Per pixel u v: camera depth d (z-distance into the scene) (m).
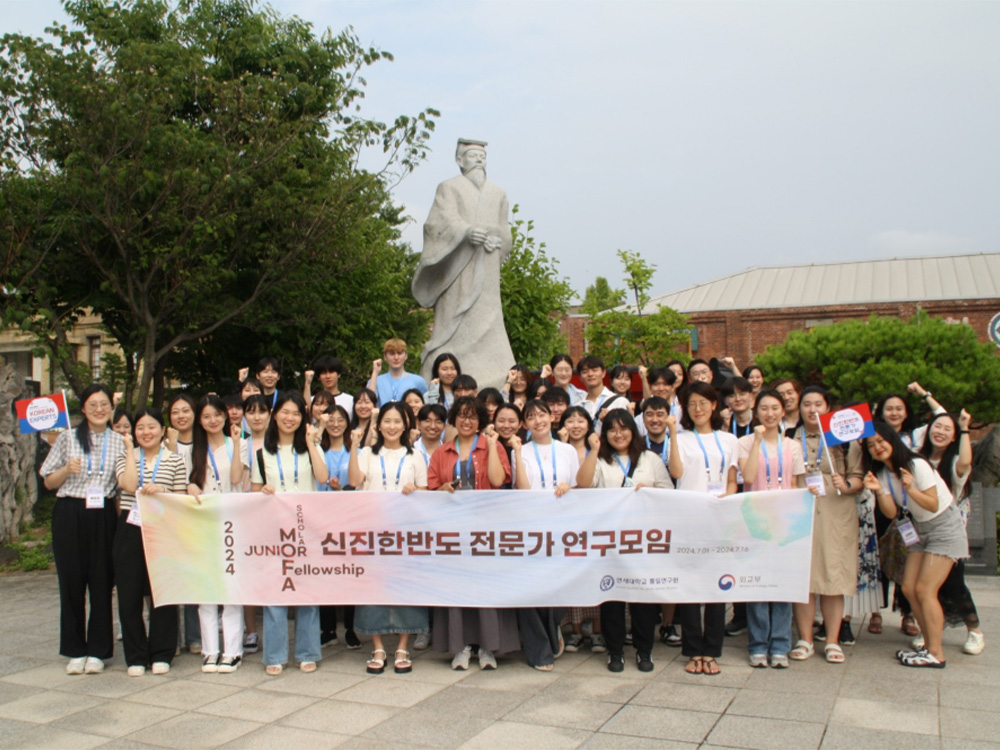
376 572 6.10
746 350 35.78
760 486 6.32
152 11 15.70
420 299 10.48
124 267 14.41
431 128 14.91
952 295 33.78
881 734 4.69
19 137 12.54
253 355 18.77
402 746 4.64
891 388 18.45
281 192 13.98
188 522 6.23
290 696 5.56
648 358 18.33
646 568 5.97
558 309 16.28
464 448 6.37
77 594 6.23
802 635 6.32
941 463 6.29
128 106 12.38
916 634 6.93
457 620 6.08
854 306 34.44
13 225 12.23
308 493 6.16
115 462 6.40
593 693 5.49
